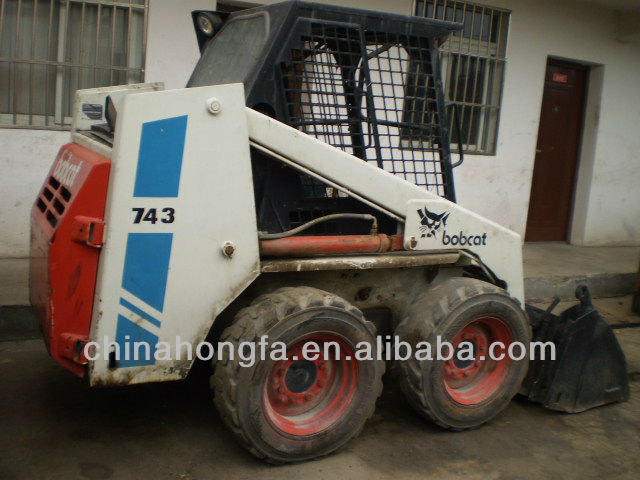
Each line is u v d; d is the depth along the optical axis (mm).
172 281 2857
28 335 4605
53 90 5754
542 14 7574
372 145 3570
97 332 2762
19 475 2850
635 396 4227
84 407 3562
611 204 8555
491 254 3762
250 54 3406
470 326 3592
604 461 3352
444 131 3816
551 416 3867
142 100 2709
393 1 6719
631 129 8484
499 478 3111
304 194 3416
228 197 2918
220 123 2869
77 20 5727
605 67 8125
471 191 7559
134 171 2729
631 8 7793
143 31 5828
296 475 3014
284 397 3105
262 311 2939
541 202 8391
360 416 3209
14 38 5578
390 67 3658
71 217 2744
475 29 7262
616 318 6000
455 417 3492
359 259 3289
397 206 3387
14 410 3471
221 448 3217
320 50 3377
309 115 3389
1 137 5543
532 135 7832
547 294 6410
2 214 5652
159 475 2939
